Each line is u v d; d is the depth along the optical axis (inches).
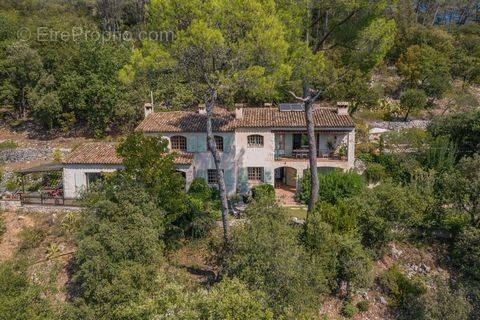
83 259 824.9
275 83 917.2
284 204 1248.8
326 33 1038.4
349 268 860.6
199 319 560.1
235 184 1333.7
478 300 864.9
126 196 876.0
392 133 1535.4
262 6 909.2
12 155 1697.8
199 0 865.5
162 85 1851.6
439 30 2797.7
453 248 1030.4
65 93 1761.8
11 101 1969.7
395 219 978.7
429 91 2177.7
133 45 2118.6
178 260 956.6
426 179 1156.5
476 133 1465.3
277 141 1393.9
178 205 940.0
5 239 1121.4
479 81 2456.9
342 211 972.6
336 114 1390.3
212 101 965.2
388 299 910.4
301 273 736.3
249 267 721.6
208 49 852.6
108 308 732.0
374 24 957.2
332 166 1334.9
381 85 2347.4
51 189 1348.4
